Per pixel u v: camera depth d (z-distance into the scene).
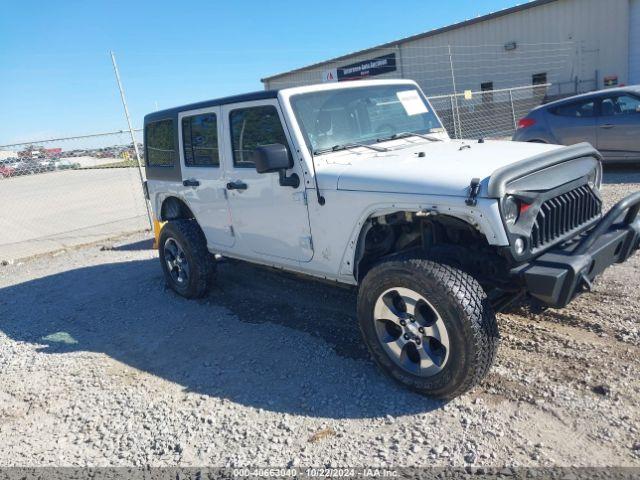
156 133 5.73
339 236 3.77
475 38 22.34
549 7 19.92
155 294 6.18
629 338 3.74
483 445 2.89
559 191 3.36
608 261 3.48
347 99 4.34
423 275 3.15
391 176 3.40
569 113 9.89
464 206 3.03
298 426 3.29
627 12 18.19
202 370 4.16
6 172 10.57
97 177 20.45
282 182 3.93
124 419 3.62
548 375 3.43
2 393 4.19
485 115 20.98
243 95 4.36
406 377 3.44
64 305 6.26
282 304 5.33
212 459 3.07
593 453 2.72
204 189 5.05
